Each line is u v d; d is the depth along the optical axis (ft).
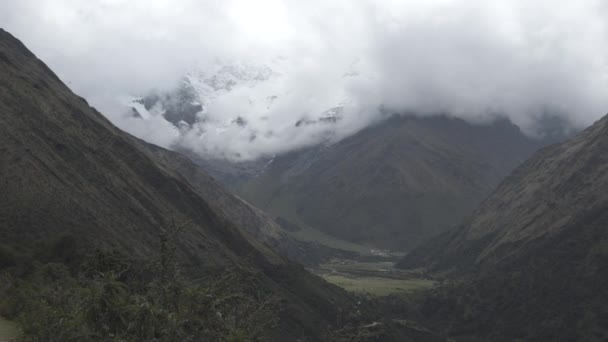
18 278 155.12
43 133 329.31
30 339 74.08
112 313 65.57
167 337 65.21
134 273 81.15
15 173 267.18
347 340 98.02
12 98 333.21
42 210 256.73
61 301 78.13
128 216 327.06
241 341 71.61
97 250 86.69
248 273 101.60
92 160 352.69
